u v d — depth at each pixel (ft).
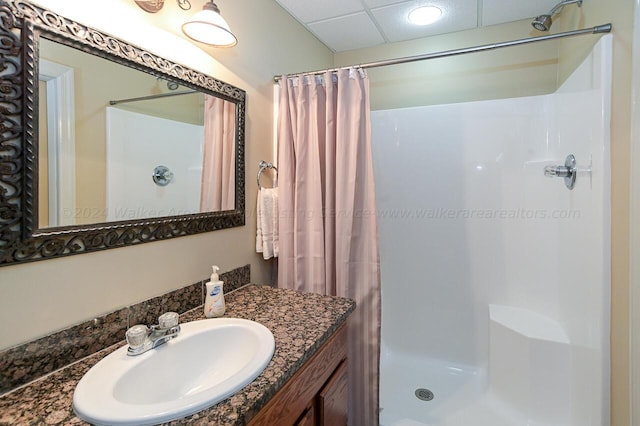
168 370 3.05
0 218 2.39
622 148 3.73
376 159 7.41
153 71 3.51
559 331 5.46
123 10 3.23
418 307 7.22
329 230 5.08
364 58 7.73
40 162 2.60
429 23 6.54
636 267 3.44
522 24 6.46
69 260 2.84
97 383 2.48
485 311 6.69
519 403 5.48
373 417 5.05
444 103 7.11
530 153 6.21
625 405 3.67
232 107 4.69
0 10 2.35
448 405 5.90
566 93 5.33
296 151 5.18
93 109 2.98
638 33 3.35
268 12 5.46
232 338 3.47
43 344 2.65
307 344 3.17
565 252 5.39
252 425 2.42
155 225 3.57
